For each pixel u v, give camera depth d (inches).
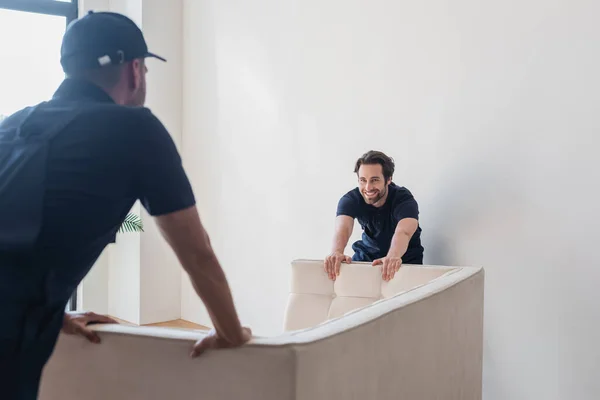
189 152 194.7
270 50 162.1
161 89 193.2
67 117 45.1
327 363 49.7
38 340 44.1
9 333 41.4
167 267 198.1
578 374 97.7
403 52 126.3
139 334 49.9
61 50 49.6
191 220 45.7
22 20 189.3
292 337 49.0
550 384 101.7
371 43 133.4
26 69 191.0
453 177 116.8
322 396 49.2
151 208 45.9
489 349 111.1
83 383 52.0
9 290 41.6
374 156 110.9
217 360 47.8
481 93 111.7
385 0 130.0
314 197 149.0
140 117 45.0
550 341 101.5
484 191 111.2
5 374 42.5
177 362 48.8
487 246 110.8
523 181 105.0
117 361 50.6
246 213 171.8
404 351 63.2
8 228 41.9
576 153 97.3
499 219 108.8
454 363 77.1
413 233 106.6
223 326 46.3
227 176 178.9
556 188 100.2
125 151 44.1
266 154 164.2
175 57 195.8
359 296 94.8
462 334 79.6
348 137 139.3
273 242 162.4
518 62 105.7
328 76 144.5
